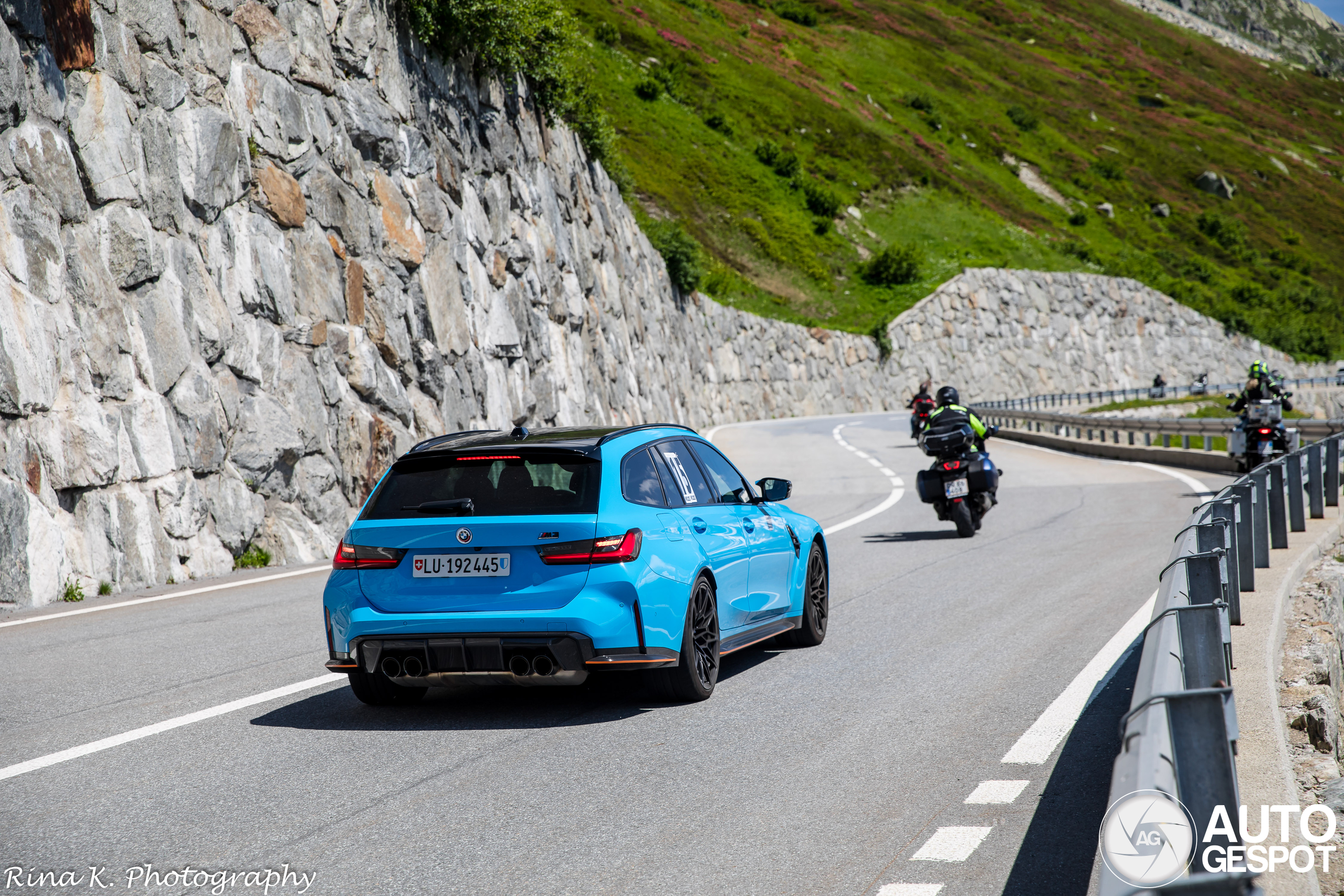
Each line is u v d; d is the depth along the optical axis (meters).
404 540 6.26
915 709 6.30
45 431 11.57
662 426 7.34
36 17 12.51
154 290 13.51
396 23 20.62
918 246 83.62
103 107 13.30
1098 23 163.88
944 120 108.62
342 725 6.32
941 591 10.41
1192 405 76.19
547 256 27.69
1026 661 7.36
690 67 90.06
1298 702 6.10
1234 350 92.94
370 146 19.00
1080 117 125.06
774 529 7.80
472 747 5.80
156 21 14.41
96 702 6.98
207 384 14.04
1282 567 9.62
